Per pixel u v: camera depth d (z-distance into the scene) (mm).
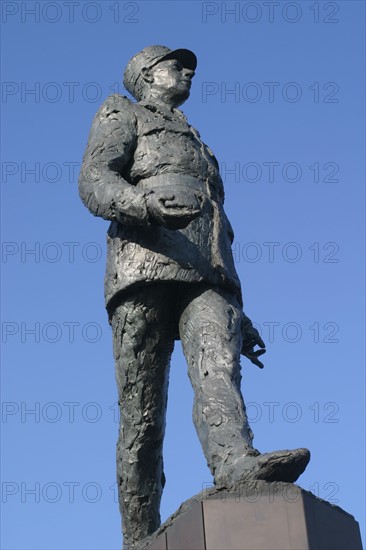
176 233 7738
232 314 7727
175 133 8109
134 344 7773
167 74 8461
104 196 7484
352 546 6887
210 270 7770
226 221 8125
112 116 8039
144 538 7578
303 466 6547
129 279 7656
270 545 6391
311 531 6449
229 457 6840
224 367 7402
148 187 7859
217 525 6465
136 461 7898
